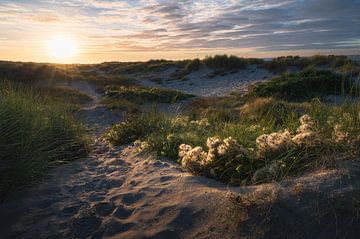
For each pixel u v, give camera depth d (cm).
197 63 3362
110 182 530
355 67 2195
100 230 380
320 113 588
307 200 326
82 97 2195
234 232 325
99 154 763
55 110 818
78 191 499
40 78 3086
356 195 315
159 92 2202
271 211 326
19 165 473
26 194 481
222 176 458
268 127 675
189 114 1208
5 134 479
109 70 4703
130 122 941
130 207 423
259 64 3127
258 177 417
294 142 463
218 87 2736
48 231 388
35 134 549
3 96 623
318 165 400
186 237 342
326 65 2752
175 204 396
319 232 298
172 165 565
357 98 553
